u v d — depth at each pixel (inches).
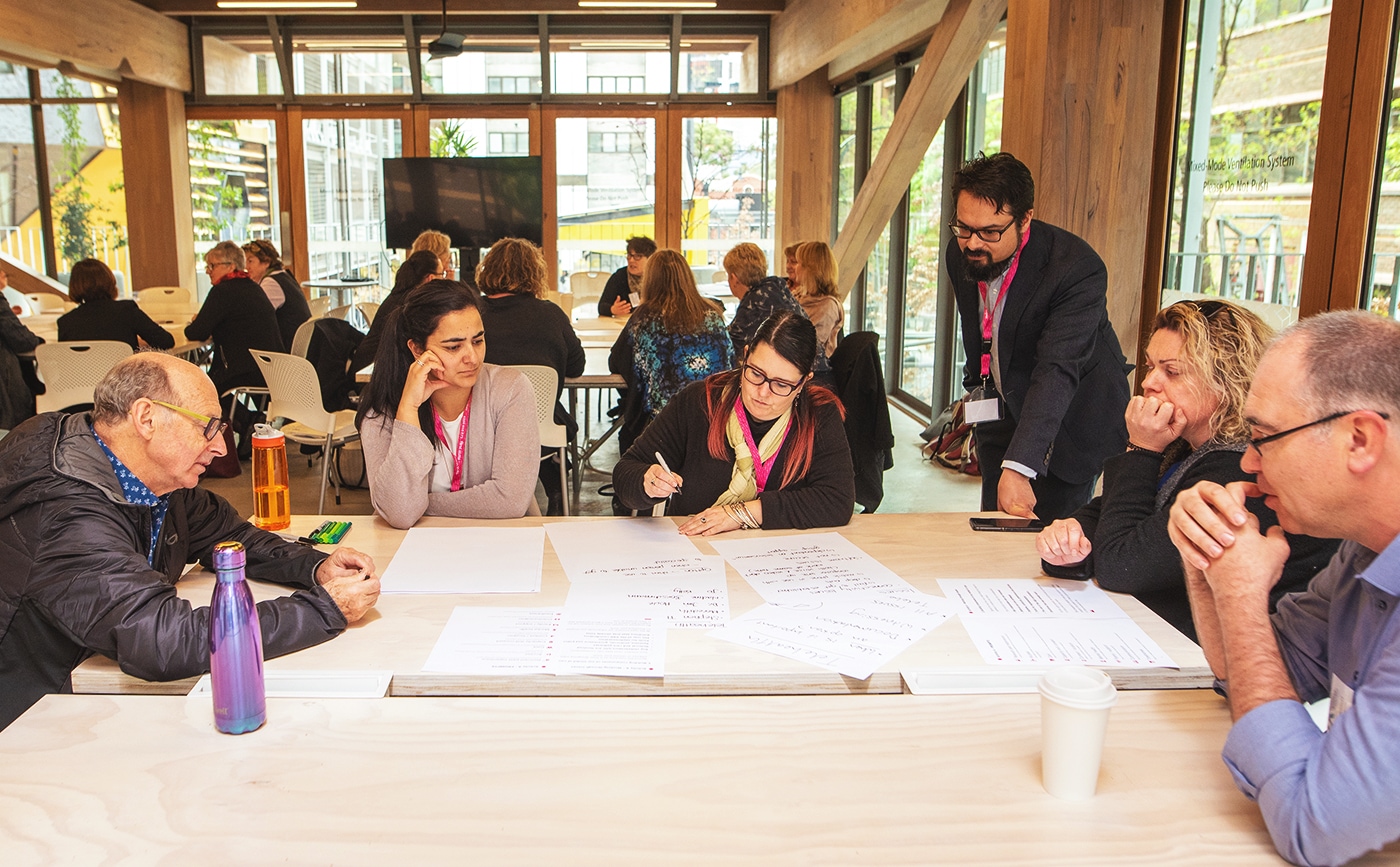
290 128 357.7
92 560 58.1
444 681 55.6
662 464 83.9
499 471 90.8
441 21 347.9
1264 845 41.1
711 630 61.9
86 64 300.7
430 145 359.6
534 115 357.4
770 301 172.1
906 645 59.9
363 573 63.2
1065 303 94.8
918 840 41.0
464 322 85.9
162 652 55.8
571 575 71.7
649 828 41.7
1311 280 110.0
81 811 42.5
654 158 361.1
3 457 60.2
